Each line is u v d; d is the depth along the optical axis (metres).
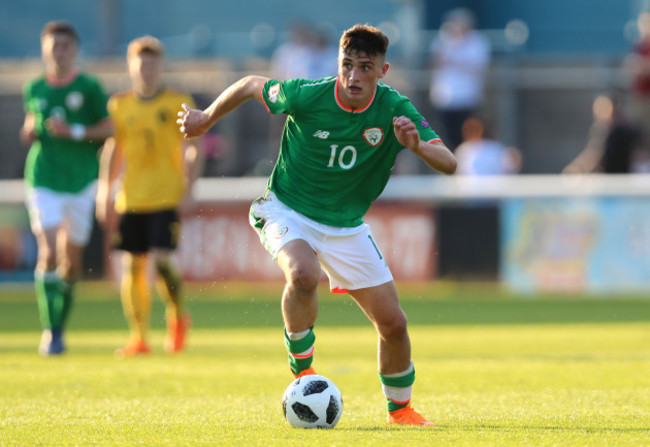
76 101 34.22
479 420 19.08
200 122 19.84
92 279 55.91
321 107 18.83
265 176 61.69
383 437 16.92
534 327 41.19
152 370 28.36
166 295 33.94
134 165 33.94
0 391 23.95
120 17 74.50
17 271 55.88
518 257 53.44
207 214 54.22
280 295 53.47
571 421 18.78
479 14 90.00
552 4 89.56
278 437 17.00
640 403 21.39
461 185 53.81
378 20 87.44
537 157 64.19
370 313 18.69
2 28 88.38
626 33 88.12
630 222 52.41
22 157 65.19
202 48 88.56
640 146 58.59
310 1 88.50
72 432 17.75
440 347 34.41
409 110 18.69
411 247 54.03
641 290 52.50
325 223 19.08
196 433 17.50
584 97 64.19
